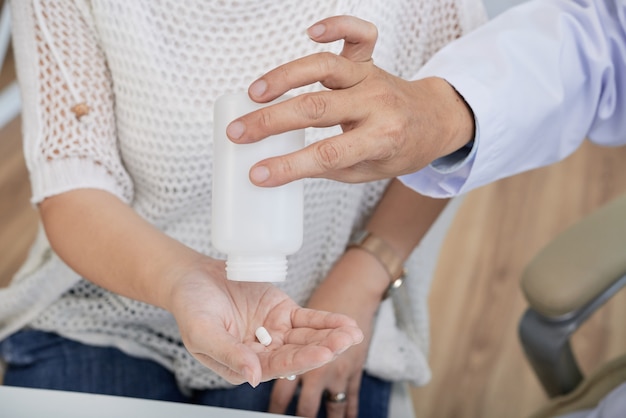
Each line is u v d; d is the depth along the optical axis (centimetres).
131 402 79
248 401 109
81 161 101
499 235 230
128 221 94
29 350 110
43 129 101
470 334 199
